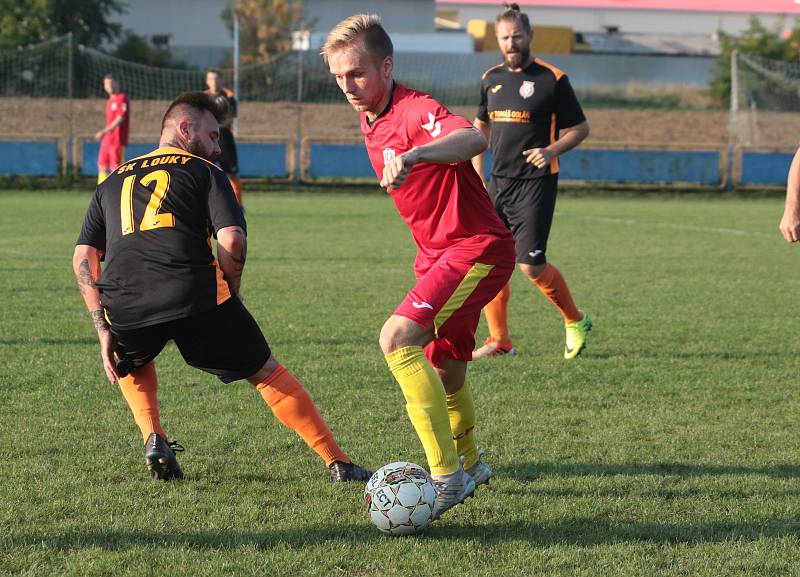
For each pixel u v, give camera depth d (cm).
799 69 6325
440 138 664
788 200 757
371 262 2198
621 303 1717
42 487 760
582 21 12838
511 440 907
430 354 751
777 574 611
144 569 607
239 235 712
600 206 3925
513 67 1312
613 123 5709
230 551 639
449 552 640
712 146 4531
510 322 1538
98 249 771
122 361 771
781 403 1057
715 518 708
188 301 718
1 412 977
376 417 977
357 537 667
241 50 7325
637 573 607
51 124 4956
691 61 8194
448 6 12669
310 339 1360
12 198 3684
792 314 1623
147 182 741
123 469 811
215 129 791
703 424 970
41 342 1309
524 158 1287
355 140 4422
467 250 727
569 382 1145
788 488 776
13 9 6844
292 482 785
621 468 827
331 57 697
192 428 933
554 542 659
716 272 2138
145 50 7119
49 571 604
